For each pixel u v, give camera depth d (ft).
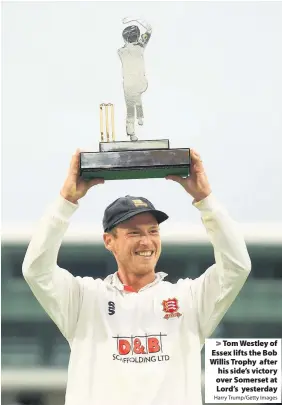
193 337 53.67
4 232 110.93
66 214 50.34
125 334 53.31
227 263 50.47
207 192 50.34
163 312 54.08
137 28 53.72
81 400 52.26
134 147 50.83
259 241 110.73
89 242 108.99
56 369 114.52
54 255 50.70
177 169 49.73
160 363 52.65
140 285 55.52
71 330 54.75
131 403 51.55
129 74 53.21
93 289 55.42
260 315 112.37
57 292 52.70
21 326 114.62
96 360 53.21
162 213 54.60
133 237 54.34
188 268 109.29
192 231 108.37
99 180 51.16
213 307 53.42
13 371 113.39
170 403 51.72
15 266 113.09
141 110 53.11
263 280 112.57
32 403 113.09
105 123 51.55
